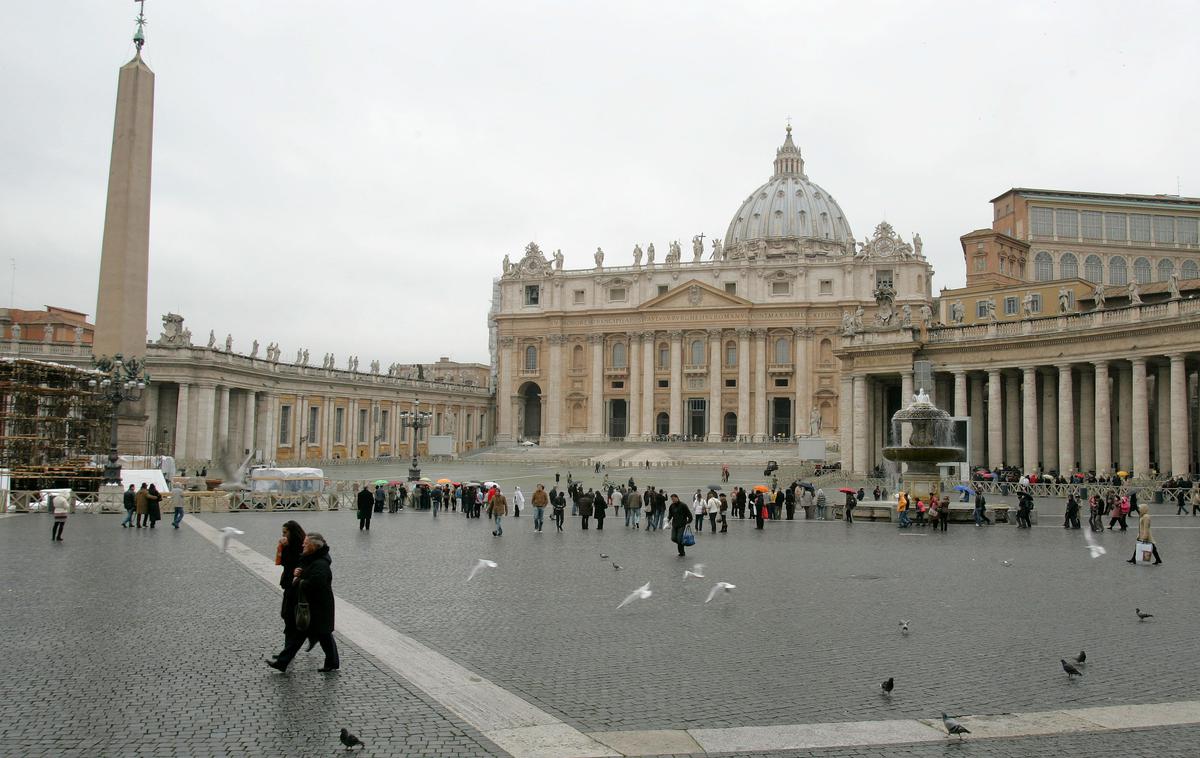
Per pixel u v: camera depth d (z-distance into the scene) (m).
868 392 62.81
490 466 88.44
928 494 37.03
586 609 16.17
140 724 9.54
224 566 20.81
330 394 93.38
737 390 121.19
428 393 113.50
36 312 86.69
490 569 21.48
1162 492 42.84
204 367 72.94
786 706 10.39
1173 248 101.94
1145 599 17.31
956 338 58.84
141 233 43.81
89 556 22.50
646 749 8.99
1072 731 9.60
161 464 46.75
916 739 9.34
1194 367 54.94
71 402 49.19
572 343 129.12
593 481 68.81
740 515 39.28
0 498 36.28
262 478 43.75
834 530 33.09
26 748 8.80
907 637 13.94
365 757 8.67
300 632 11.59
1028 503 33.47
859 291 117.19
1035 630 14.46
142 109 43.66
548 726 9.62
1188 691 11.08
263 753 8.74
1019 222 100.50
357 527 33.50
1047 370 57.97
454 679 11.40
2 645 12.89
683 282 124.81
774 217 164.75
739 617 15.48
